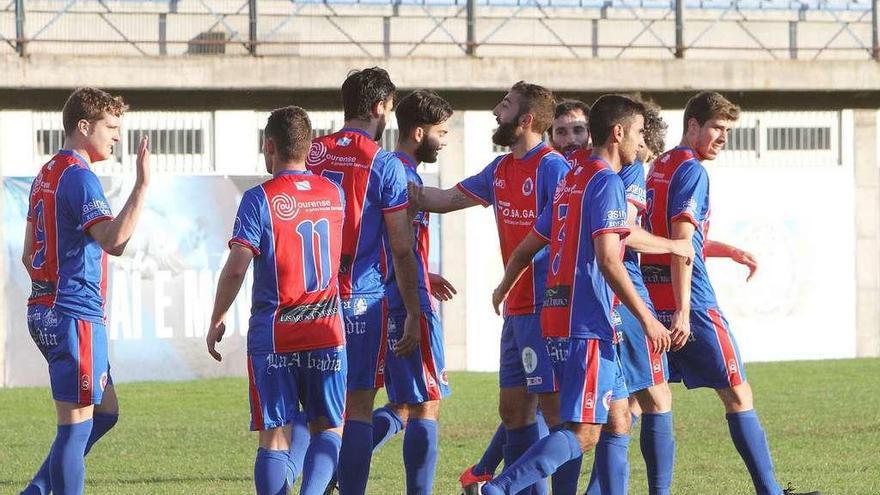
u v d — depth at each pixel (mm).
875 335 77562
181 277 63156
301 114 20141
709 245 25688
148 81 67875
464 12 75500
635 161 21922
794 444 34656
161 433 39562
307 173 20141
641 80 74188
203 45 72625
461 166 72750
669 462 22625
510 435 23344
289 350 19656
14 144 66562
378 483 27969
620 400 20828
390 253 23688
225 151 70375
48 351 21453
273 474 19547
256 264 19812
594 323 19953
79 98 21703
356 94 22250
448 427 40500
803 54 80375
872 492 25719
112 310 61781
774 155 77438
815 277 76125
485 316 72000
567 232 20203
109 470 30766
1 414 47219
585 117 25609
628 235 19938
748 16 80562
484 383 59781
